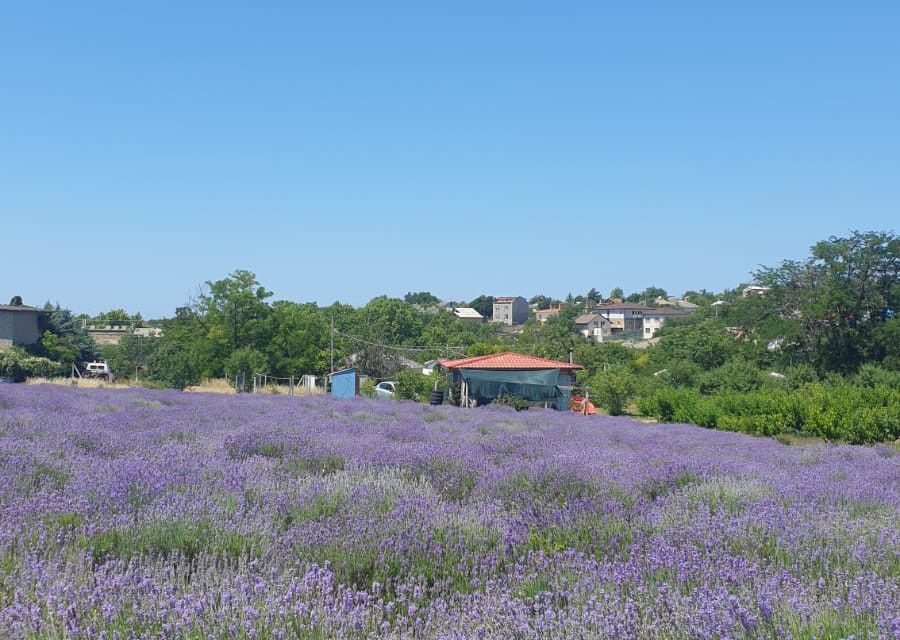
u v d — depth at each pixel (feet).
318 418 54.60
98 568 15.15
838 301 163.22
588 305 598.75
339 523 19.25
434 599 15.20
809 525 20.33
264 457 30.50
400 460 29.81
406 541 17.93
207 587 14.10
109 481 21.90
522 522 21.18
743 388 132.77
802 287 174.70
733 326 185.26
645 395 131.64
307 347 189.37
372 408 73.61
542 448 38.40
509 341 310.45
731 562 16.89
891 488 29.86
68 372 197.26
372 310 310.65
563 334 253.65
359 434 43.14
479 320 634.43
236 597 13.09
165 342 176.35
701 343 192.03
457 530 19.40
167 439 37.55
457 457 30.66
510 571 17.01
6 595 13.46
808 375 135.33
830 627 12.90
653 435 55.77
